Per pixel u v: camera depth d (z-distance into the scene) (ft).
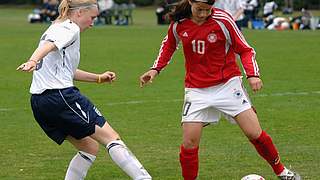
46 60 46.21
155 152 65.41
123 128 77.46
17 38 223.30
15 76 127.03
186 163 50.21
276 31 246.88
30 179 56.08
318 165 59.67
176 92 105.09
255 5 273.13
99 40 212.43
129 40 211.00
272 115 84.58
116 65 143.43
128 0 409.28
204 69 49.26
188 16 48.88
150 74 51.26
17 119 83.66
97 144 48.60
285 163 60.39
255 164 60.23
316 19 264.11
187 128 49.52
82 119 45.98
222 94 49.08
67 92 46.01
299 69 132.77
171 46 51.16
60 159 62.95
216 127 76.74
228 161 61.41
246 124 49.26
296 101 95.09
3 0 524.11
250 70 47.96
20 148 67.56
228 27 48.26
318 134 73.05
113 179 55.83
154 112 87.92
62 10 47.60
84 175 48.60
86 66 141.69
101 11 305.53
